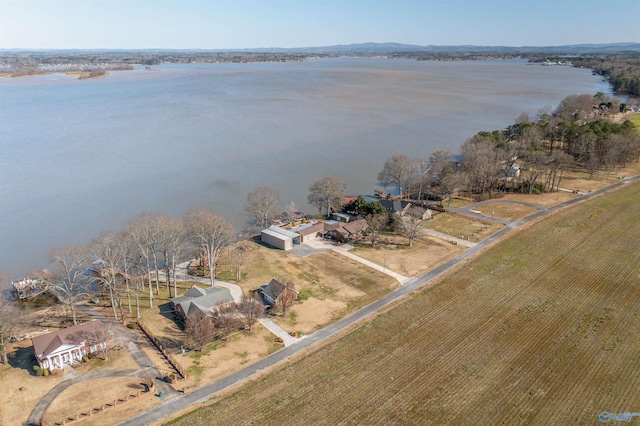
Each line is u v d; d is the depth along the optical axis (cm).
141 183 12012
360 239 9025
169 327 6100
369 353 5422
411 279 7362
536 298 6638
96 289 7200
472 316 6203
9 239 8819
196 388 4853
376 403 4588
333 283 7250
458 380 4922
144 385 4903
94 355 5422
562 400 4606
